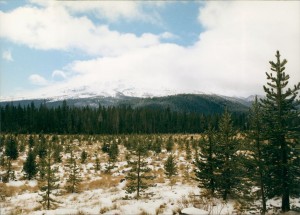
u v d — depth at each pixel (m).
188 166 41.88
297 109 16.89
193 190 24.75
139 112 140.12
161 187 28.41
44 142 59.03
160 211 15.60
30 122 115.06
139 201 20.06
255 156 17.41
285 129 16.36
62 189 29.81
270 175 17.33
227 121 22.19
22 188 29.69
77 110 131.88
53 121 115.12
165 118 134.50
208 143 22.19
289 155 17.22
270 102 17.44
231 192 20.16
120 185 31.31
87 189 30.17
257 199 18.41
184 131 126.44
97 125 117.62
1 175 34.50
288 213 15.47
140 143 26.08
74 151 58.59
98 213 16.00
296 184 16.25
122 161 49.38
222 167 21.08
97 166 42.19
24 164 35.59
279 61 17.25
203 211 13.73
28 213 17.48
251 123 17.86
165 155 52.66
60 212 16.56
